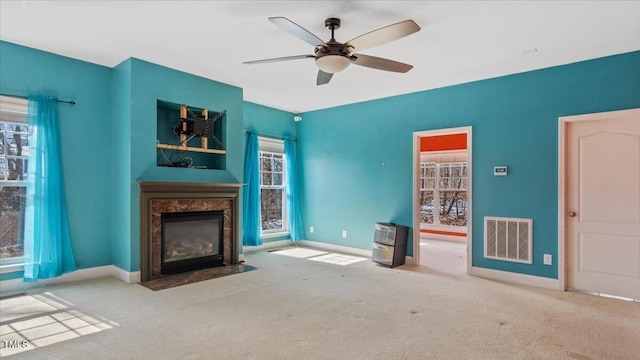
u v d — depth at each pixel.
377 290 3.91
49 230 3.84
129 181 4.09
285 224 6.71
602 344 2.62
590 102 3.87
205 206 4.79
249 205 5.91
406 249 5.28
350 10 2.88
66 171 4.05
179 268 4.51
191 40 3.55
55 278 3.95
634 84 3.63
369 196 5.80
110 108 4.43
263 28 3.25
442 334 2.77
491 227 4.53
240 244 5.28
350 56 2.96
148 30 3.31
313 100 5.87
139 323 2.93
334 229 6.28
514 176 4.38
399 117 5.46
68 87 4.08
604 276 3.83
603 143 3.86
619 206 3.76
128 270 4.08
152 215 4.23
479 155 4.66
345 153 6.14
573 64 3.99
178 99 4.52
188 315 3.12
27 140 3.90
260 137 6.17
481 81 4.66
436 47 3.61
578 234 3.99
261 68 4.35
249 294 3.72
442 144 7.98
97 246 4.29
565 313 3.25
